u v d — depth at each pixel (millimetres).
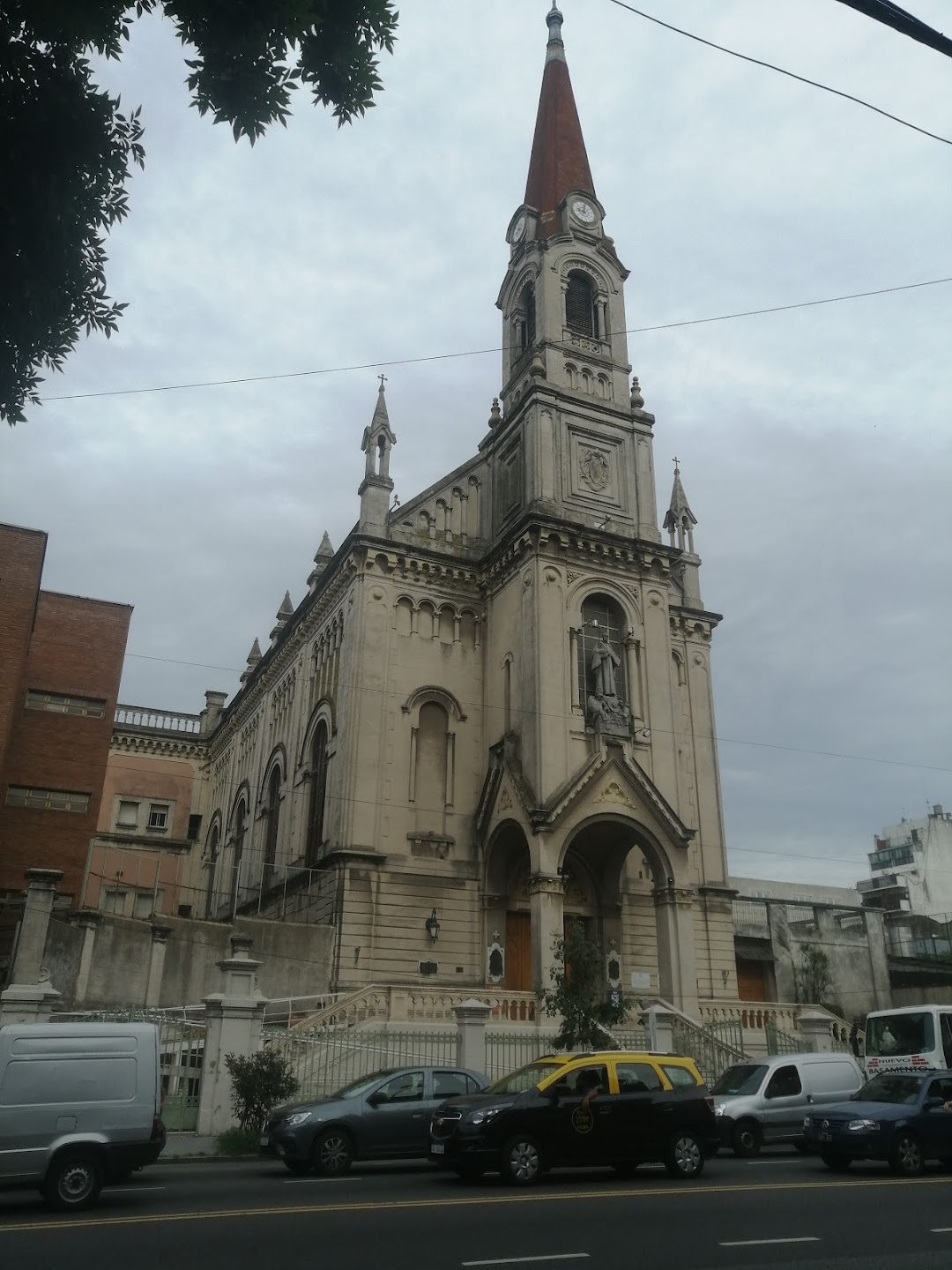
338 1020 25812
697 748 41031
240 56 8711
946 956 54750
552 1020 28172
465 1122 15211
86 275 9492
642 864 37000
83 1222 11461
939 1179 15961
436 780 36375
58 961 27016
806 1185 14930
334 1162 16641
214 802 58125
